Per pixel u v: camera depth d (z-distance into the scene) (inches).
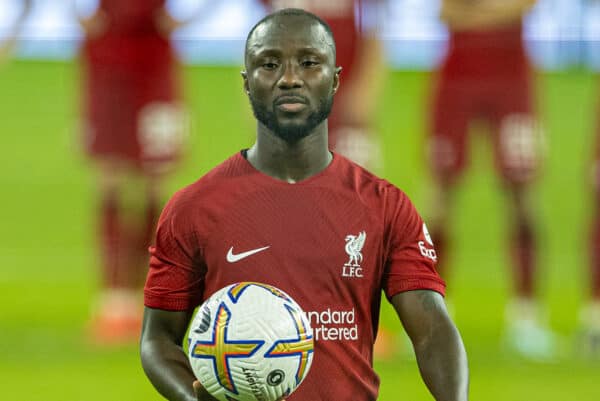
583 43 1473.9
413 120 2209.6
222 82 2500.0
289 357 430.0
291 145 471.2
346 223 469.7
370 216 472.1
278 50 451.5
